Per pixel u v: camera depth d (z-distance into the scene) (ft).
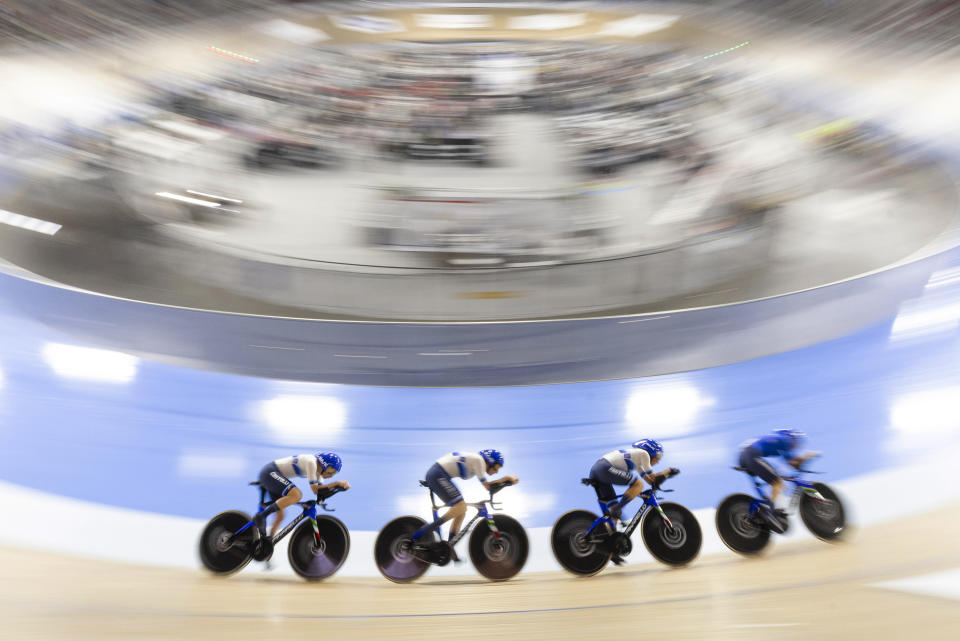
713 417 26.99
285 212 46.24
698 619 14.87
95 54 97.45
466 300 33.76
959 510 19.51
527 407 28.27
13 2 99.96
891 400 26.86
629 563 18.76
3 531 19.42
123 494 22.04
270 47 112.47
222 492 22.59
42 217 42.75
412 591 16.89
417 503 22.80
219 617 15.15
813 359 30.50
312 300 34.24
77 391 27.71
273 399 28.48
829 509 18.65
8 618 14.47
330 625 14.88
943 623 13.97
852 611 14.70
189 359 30.40
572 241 38.63
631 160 56.49
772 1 121.39
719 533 18.72
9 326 31.40
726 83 83.25
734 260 36.83
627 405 28.19
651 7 132.36
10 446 24.08
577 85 84.69
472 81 89.40
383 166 59.72
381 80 87.56
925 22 97.50
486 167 60.64
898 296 33.17
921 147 61.52
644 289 34.81
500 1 136.87
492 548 17.90
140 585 16.65
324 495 17.94
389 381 29.89
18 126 64.03
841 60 96.53
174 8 116.78
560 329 29.73
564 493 23.25
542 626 14.76
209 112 69.97
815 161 53.83
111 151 55.36
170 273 36.29
